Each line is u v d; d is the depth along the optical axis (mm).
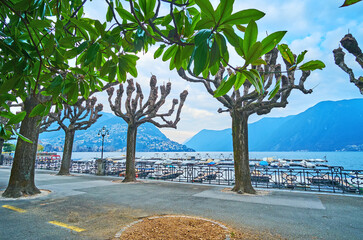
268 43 700
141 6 1016
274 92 854
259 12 629
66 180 14922
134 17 1033
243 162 10820
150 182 14477
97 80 1470
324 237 5148
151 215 6781
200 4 651
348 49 5012
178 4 1005
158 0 955
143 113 15508
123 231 5203
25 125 9711
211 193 10453
